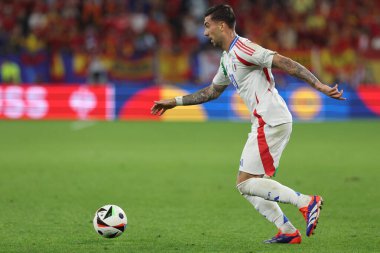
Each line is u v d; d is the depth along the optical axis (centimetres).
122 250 2548
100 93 8606
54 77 9294
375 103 8562
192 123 8100
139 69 9388
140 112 8600
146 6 10600
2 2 10488
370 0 10869
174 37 10338
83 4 10488
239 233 2875
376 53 9450
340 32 10056
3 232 2880
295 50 9550
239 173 2552
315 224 2395
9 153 5550
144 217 3231
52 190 3969
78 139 6525
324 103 8506
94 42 9675
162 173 4606
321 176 4462
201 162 5097
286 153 5591
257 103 2505
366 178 4372
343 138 6612
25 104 8656
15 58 9175
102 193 3881
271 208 2627
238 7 10656
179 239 2758
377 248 2575
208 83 8988
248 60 2447
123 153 5575
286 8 10706
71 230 2922
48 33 9881
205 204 3562
